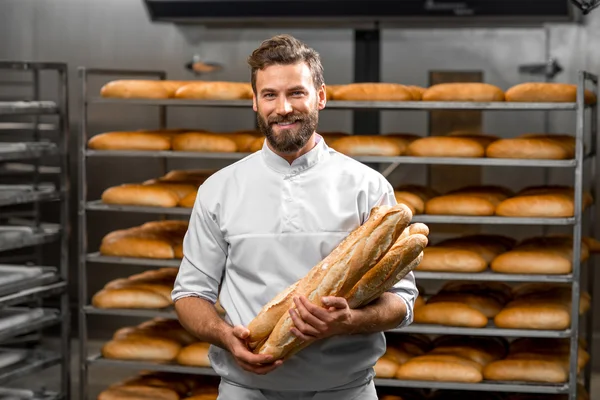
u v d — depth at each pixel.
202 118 5.28
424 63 5.04
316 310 1.99
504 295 4.29
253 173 2.29
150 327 4.29
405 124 5.00
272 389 2.27
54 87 5.50
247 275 2.27
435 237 4.99
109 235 4.25
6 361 4.09
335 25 5.05
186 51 5.27
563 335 3.70
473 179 4.94
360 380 2.31
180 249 4.09
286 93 2.11
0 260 5.34
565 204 3.76
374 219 2.08
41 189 4.27
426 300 4.19
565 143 3.98
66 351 4.27
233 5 4.53
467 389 3.78
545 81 4.93
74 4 5.40
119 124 5.40
